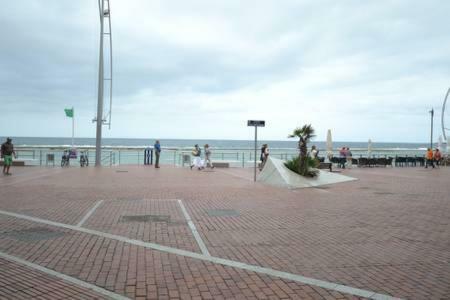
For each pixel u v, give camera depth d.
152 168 26.64
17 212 9.76
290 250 6.60
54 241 6.98
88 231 7.80
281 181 16.48
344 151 32.03
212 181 18.08
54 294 4.52
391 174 24.59
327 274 5.38
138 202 11.59
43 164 30.30
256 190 14.87
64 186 15.33
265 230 8.11
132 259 5.98
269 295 4.61
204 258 6.07
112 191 14.01
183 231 7.93
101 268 5.53
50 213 9.66
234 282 5.04
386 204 11.75
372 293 4.69
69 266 5.60
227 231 7.98
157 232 7.80
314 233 7.88
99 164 28.89
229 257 6.16
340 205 11.50
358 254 6.39
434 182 18.98
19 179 17.86
